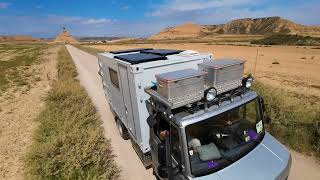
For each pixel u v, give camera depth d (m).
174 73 4.48
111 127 10.77
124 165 7.61
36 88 19.05
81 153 7.18
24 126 10.95
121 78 7.20
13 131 10.40
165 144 4.48
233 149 4.48
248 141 4.73
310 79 20.91
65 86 16.09
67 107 11.97
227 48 64.94
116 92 8.48
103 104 14.12
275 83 19.16
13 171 7.42
